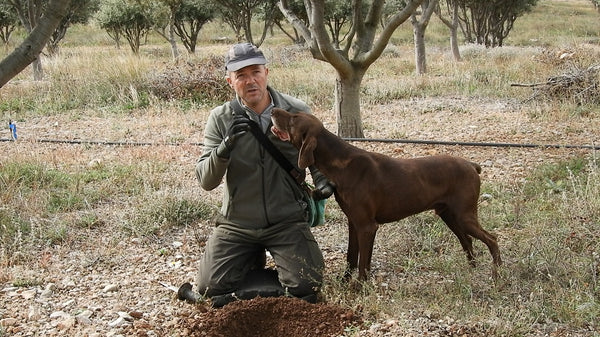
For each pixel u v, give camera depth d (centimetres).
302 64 1992
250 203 440
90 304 448
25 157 828
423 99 1348
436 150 879
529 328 388
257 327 407
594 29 3675
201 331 395
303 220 452
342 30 3550
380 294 440
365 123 1100
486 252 505
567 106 1108
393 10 2800
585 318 396
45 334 403
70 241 571
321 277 442
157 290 471
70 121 1193
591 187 617
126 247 563
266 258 526
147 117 1195
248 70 422
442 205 457
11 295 464
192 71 1409
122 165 812
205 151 443
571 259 475
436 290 437
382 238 542
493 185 689
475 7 2664
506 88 1367
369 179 423
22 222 600
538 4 4759
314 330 392
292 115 419
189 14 2692
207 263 444
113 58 1709
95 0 2880
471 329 388
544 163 766
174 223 611
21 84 1523
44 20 493
